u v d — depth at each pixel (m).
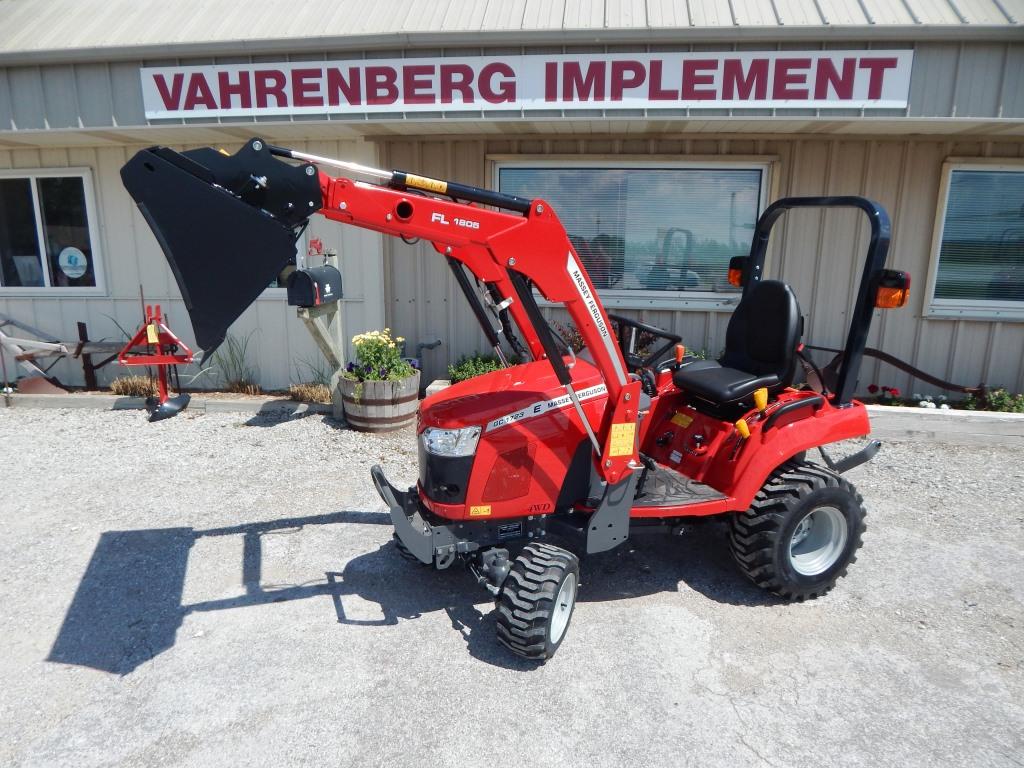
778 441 3.60
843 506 3.67
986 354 6.90
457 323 7.33
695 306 7.01
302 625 3.46
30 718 2.82
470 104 5.61
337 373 6.50
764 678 3.10
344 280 7.36
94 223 7.56
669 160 6.70
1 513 4.66
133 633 3.39
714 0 5.85
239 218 2.62
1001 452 5.95
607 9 5.86
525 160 6.86
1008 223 6.66
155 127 6.00
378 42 5.49
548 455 3.33
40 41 6.43
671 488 3.70
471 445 3.20
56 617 3.52
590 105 5.49
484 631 3.43
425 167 7.00
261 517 4.63
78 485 5.13
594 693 2.99
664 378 3.99
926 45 5.17
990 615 3.61
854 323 3.73
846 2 5.66
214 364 7.61
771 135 6.59
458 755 2.63
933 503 4.95
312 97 5.75
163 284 7.66
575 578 3.30
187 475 5.33
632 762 2.61
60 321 7.88
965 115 5.29
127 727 2.78
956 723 2.82
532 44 5.41
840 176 6.66
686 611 3.63
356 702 2.92
